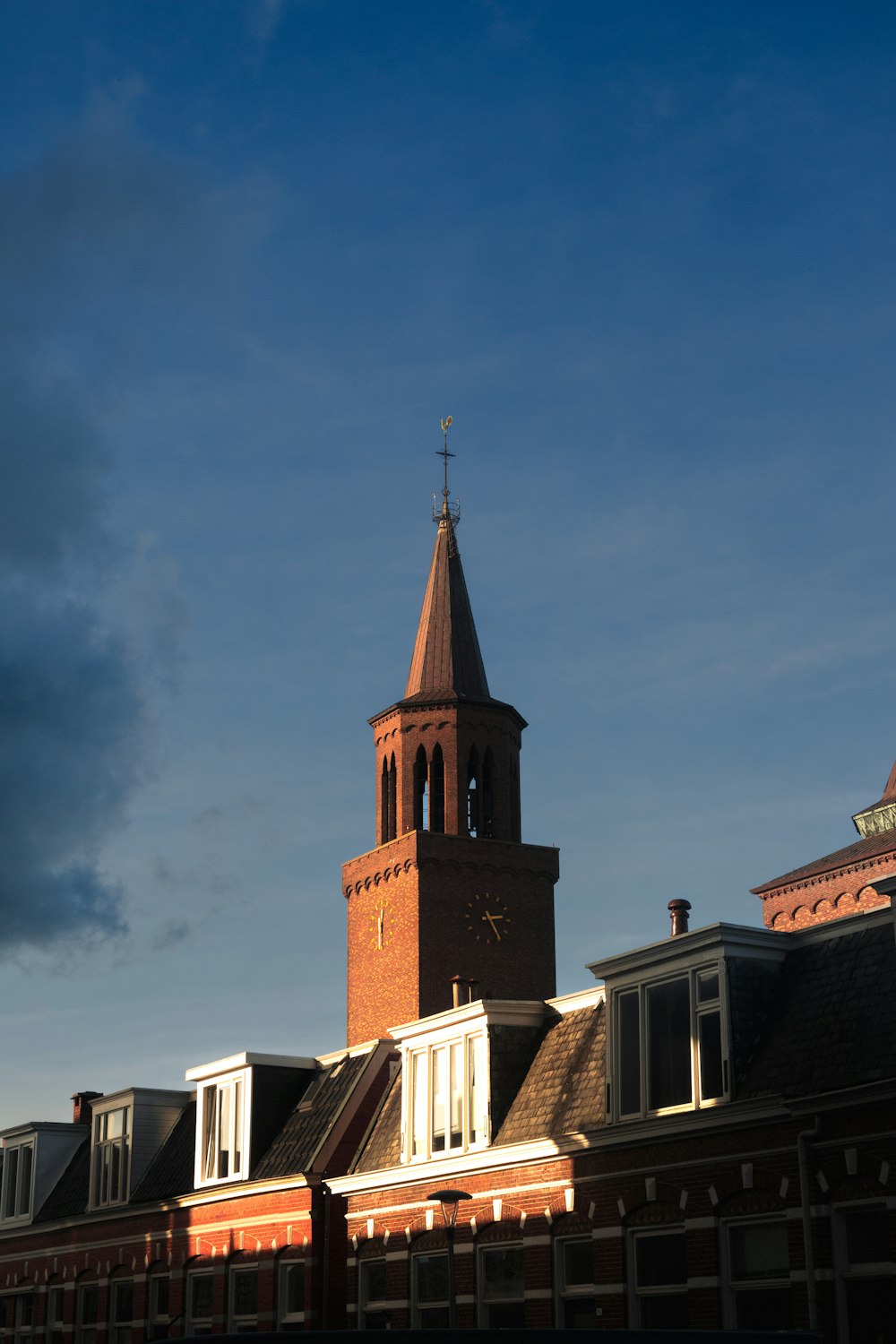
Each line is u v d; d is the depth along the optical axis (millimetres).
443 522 80750
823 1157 27469
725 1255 29281
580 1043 35969
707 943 30828
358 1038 71312
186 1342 16469
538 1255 33844
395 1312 38000
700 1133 30016
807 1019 29453
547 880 72562
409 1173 38281
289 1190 43219
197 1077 49000
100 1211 52031
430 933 69062
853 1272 26844
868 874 58156
